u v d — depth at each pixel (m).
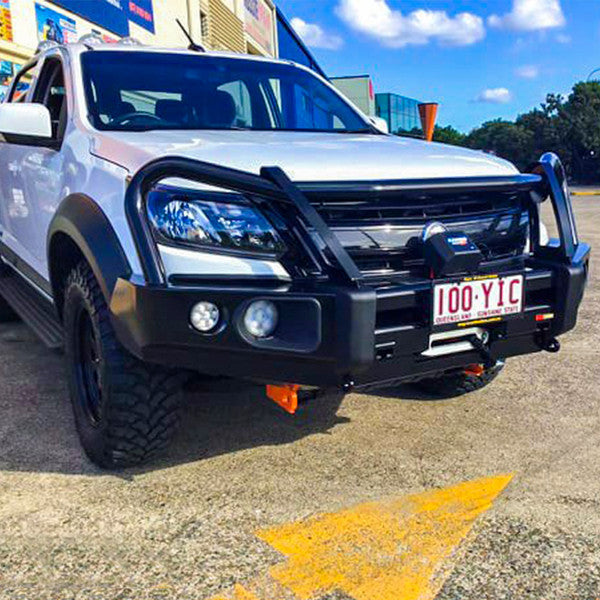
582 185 38.53
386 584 1.98
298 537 2.22
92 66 3.42
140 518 2.35
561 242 2.72
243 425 3.15
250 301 2.18
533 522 2.30
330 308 2.16
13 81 4.78
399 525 2.29
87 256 2.43
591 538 2.20
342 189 2.27
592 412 3.29
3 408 3.36
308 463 2.77
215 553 2.14
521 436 3.01
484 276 2.44
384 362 2.31
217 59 3.81
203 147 2.50
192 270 2.22
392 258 2.42
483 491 2.51
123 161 2.51
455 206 2.59
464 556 2.11
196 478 2.64
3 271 4.95
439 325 2.36
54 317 3.66
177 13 14.42
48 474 2.66
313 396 2.63
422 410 3.34
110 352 2.42
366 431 3.09
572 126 42.78
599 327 4.93
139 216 2.22
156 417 2.49
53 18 9.42
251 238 2.27
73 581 2.01
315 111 3.84
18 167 3.90
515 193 2.75
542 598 1.91
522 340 2.69
